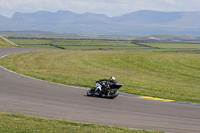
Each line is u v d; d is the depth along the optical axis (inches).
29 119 634.2
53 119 651.5
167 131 631.2
